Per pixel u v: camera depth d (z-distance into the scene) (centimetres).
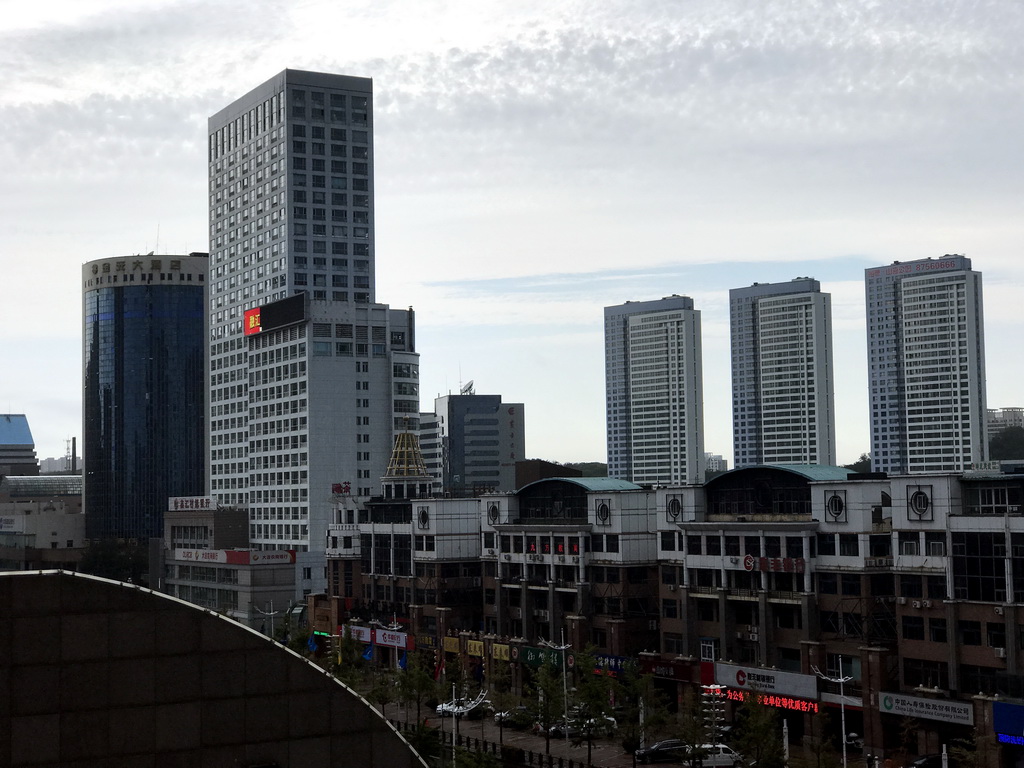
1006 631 10544
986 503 11138
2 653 3897
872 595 11969
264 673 4234
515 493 16675
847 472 13150
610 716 12562
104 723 4003
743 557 13012
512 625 16400
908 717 10988
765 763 10225
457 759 10688
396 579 18325
